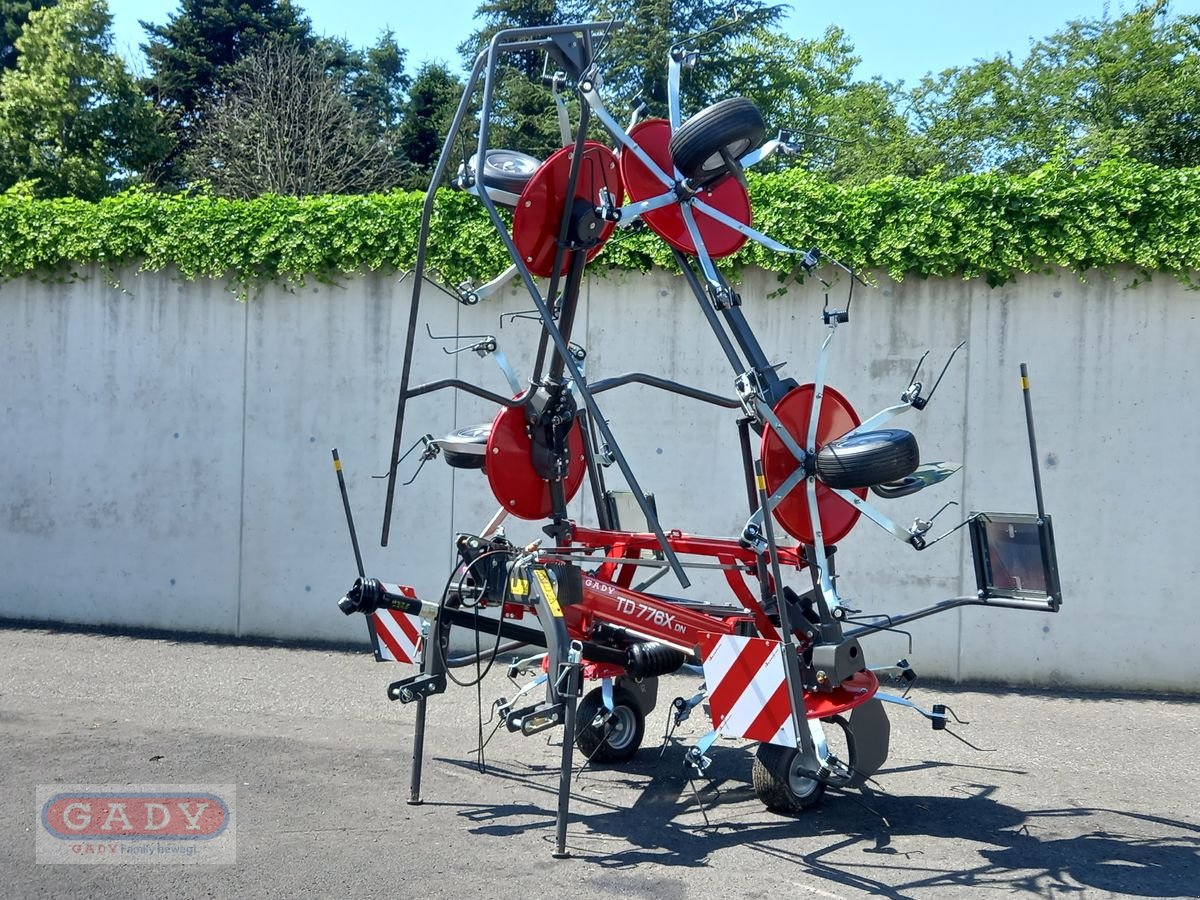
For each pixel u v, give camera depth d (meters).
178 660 9.42
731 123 5.93
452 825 5.59
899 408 6.04
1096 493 8.96
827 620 6.04
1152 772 6.84
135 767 6.36
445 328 9.90
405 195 9.85
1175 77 30.97
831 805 6.09
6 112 32.69
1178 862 5.25
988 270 9.03
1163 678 8.88
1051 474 9.02
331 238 9.95
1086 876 5.05
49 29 33.41
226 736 7.10
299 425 10.22
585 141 6.00
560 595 6.05
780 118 34.72
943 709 6.22
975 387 9.13
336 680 8.88
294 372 10.22
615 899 4.66
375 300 10.05
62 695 8.10
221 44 44.47
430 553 9.98
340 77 43.53
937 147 34.97
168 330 10.46
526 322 9.73
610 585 6.30
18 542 10.80
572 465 6.93
